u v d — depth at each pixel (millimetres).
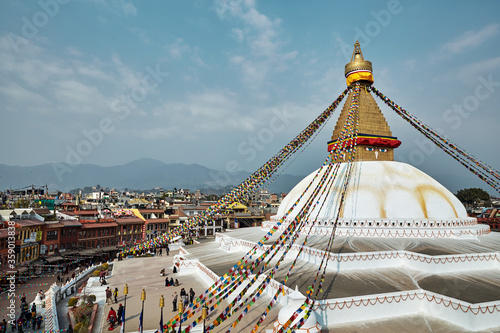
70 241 50250
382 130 30547
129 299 22562
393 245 22984
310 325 14500
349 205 26281
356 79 30656
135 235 62531
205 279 25547
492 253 21344
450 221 25797
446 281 18797
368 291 17516
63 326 23391
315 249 22703
